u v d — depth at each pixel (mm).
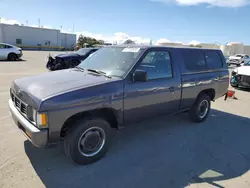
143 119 3594
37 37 53750
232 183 2799
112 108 3049
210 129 4637
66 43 61469
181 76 4086
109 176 2824
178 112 4320
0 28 47469
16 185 2553
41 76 3418
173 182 2760
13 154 3209
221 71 5160
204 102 4902
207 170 3066
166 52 3906
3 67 13555
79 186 2605
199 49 4664
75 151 2883
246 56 26141
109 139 3227
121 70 3314
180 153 3520
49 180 2684
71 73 3586
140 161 3223
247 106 6715
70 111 2643
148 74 3547
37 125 2537
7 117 4633
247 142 4062
